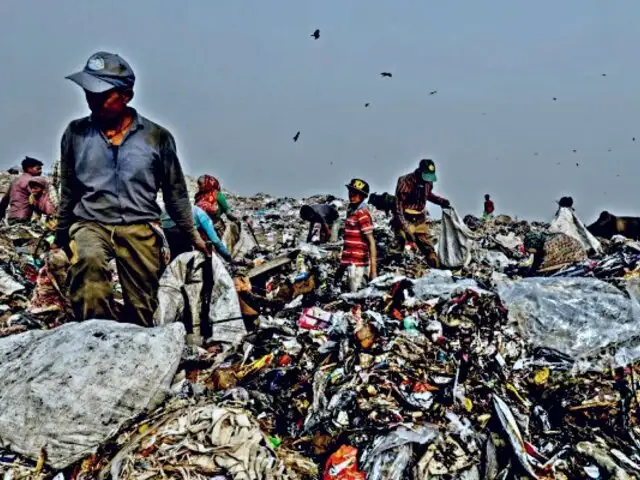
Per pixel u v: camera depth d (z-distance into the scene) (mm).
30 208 9773
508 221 19094
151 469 3006
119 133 4062
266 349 4695
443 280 5113
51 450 3223
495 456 3422
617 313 4422
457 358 4215
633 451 3521
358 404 3727
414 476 3279
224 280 5094
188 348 4504
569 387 3994
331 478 3275
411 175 8656
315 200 21031
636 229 11898
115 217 4098
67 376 3283
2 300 6164
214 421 3219
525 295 4555
